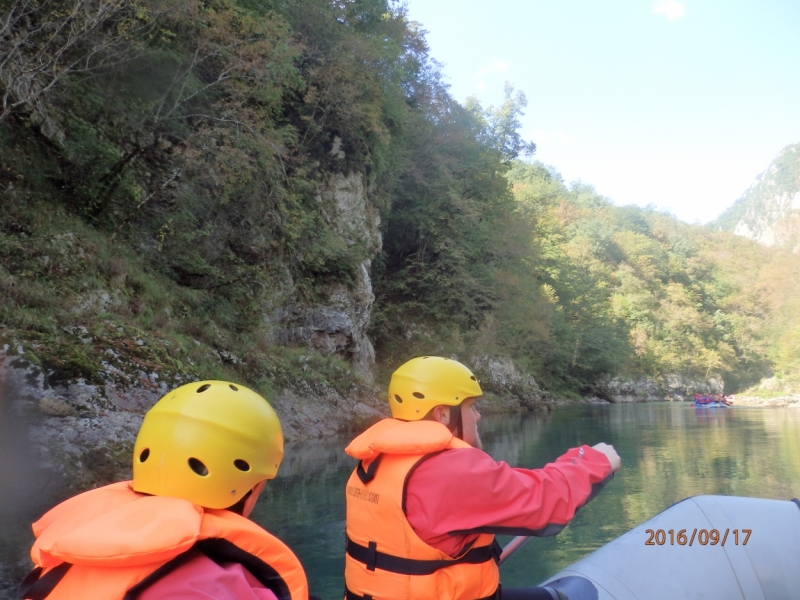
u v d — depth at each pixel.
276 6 16.02
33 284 7.72
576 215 71.69
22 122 9.65
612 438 12.39
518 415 20.44
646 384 49.28
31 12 9.57
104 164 10.79
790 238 118.00
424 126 25.33
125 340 7.61
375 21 21.92
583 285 43.00
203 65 12.67
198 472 1.16
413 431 1.77
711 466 8.36
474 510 1.65
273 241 14.62
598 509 5.54
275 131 13.73
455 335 24.11
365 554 1.81
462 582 1.69
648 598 2.43
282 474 6.75
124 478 5.54
